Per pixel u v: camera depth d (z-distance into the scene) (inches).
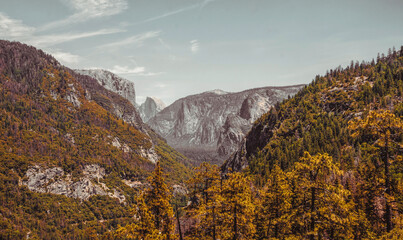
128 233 1278.3
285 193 1489.9
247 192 1375.5
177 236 1416.1
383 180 1043.3
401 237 930.1
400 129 991.0
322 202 1123.3
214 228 1359.5
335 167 1114.1
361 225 1310.3
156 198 1371.8
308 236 1184.8
